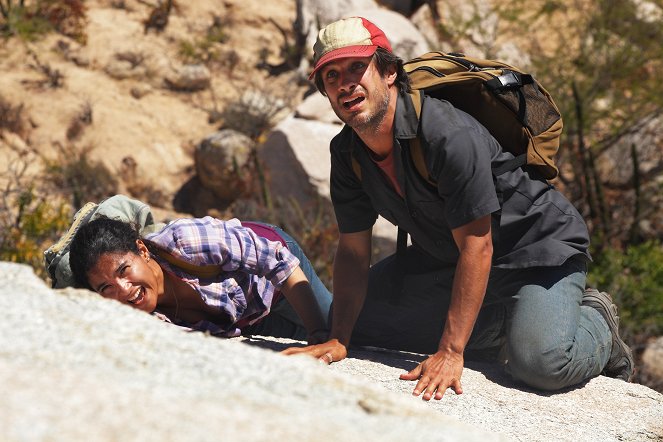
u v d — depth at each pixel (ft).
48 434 4.62
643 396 11.91
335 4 41.09
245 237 11.37
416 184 11.10
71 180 33.73
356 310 12.23
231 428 5.08
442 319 13.05
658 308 31.42
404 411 6.12
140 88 38.09
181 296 11.25
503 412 10.59
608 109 40.11
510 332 11.78
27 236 27.84
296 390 6.06
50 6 38.83
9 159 33.88
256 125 38.01
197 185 36.11
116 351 6.07
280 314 13.25
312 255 30.68
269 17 42.45
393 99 10.95
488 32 44.04
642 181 39.09
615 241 36.86
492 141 11.49
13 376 5.23
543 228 11.81
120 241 10.50
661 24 43.96
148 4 40.91
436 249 12.00
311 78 11.19
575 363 11.61
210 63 40.04
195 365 6.11
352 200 12.11
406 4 44.11
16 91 35.81
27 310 6.52
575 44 45.68
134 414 5.01
